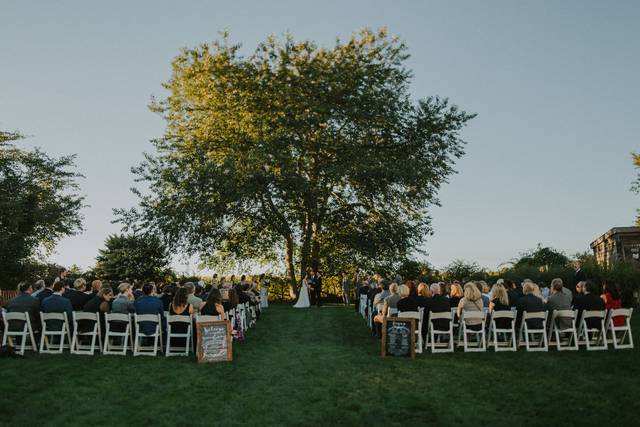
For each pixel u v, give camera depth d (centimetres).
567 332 1277
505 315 1205
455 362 1080
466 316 1194
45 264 3828
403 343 1149
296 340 1448
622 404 778
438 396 831
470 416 734
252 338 1497
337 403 800
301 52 2922
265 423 714
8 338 1173
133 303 1233
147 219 2780
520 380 923
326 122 2780
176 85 3056
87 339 1280
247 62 2886
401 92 2962
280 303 3238
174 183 2756
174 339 1259
